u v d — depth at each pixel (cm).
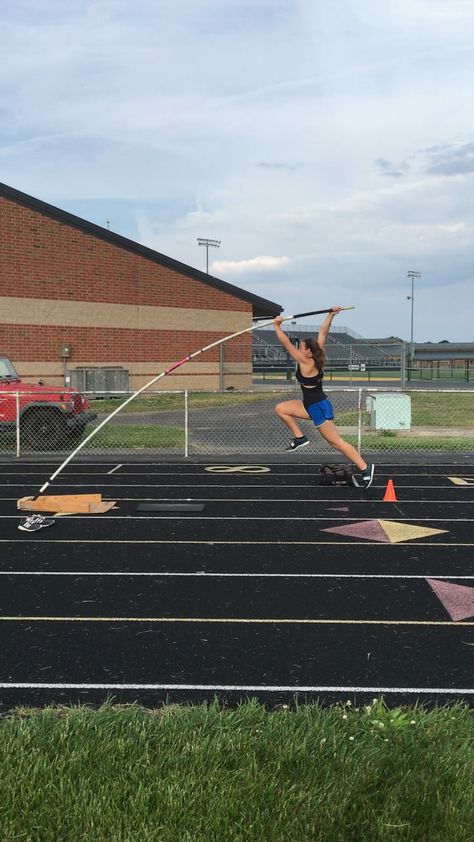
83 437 1700
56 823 271
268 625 518
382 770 309
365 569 665
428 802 285
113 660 452
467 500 1015
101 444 1617
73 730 340
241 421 2153
